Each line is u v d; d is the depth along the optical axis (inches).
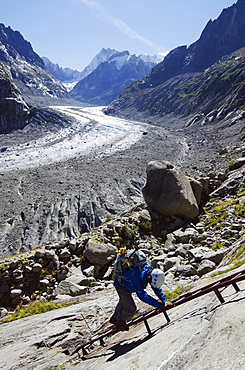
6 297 398.9
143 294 163.6
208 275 288.8
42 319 292.5
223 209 600.1
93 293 375.9
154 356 119.6
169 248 496.7
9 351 233.8
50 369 210.2
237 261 288.7
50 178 2327.8
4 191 2043.6
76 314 291.0
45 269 434.3
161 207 606.5
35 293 402.3
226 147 2758.4
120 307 189.2
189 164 2367.1
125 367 125.6
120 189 2066.9
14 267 425.7
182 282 338.3
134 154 3157.0
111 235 529.7
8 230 1556.3
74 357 222.4
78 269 447.2
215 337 103.0
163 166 637.3
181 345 113.3
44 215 1692.9
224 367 84.4
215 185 730.2
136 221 582.2
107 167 2632.9
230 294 138.5
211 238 493.7
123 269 175.0
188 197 602.9
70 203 1823.3
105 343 230.2
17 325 291.6
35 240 1488.7
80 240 496.4
